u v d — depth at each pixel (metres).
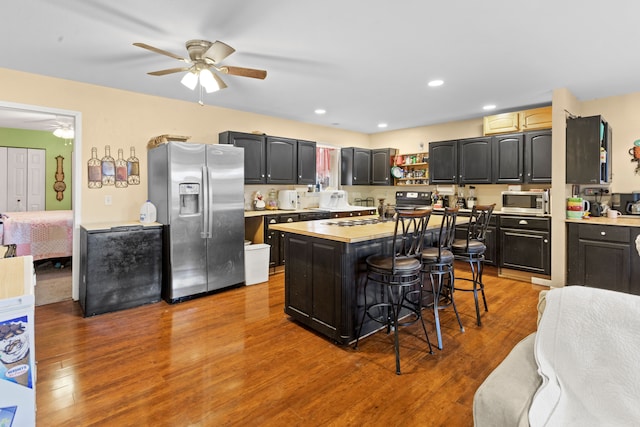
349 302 2.58
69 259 5.27
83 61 3.01
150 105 4.11
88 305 3.21
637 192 3.96
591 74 3.35
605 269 3.64
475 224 3.50
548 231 4.12
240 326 2.99
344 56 2.91
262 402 1.94
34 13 2.19
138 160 4.04
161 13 2.21
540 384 1.17
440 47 2.72
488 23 2.34
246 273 4.23
